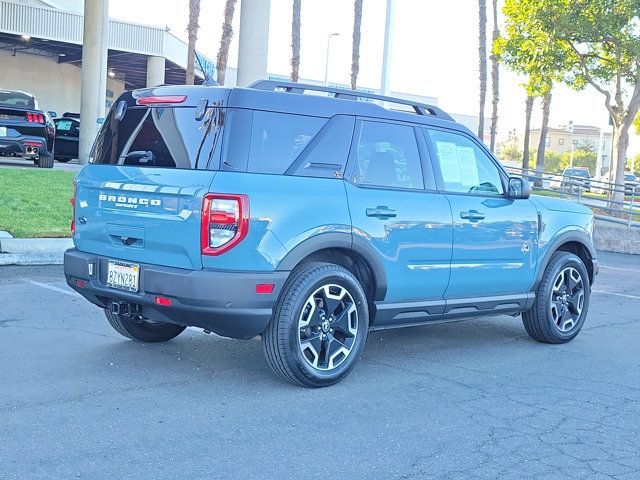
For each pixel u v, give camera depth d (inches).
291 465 162.2
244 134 199.9
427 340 289.9
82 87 979.9
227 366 233.5
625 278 522.9
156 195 201.5
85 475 151.9
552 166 4397.1
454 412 203.3
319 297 211.9
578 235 294.4
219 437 175.9
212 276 191.5
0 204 479.2
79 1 1910.7
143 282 202.1
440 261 241.6
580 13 912.3
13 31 1403.8
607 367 261.9
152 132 213.9
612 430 195.6
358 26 1376.7
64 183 604.1
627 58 967.0
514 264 267.4
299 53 1266.0
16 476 149.8
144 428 178.9
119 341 256.7
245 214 193.0
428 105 253.8
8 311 289.1
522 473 164.6
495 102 1469.0
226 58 1014.4
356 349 220.7
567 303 294.2
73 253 224.5
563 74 1010.1
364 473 160.2
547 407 212.1
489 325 326.0
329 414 195.8
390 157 233.3
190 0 1178.0
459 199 248.5
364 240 219.3
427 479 158.9
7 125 695.1
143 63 1763.0
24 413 184.5
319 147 214.5
